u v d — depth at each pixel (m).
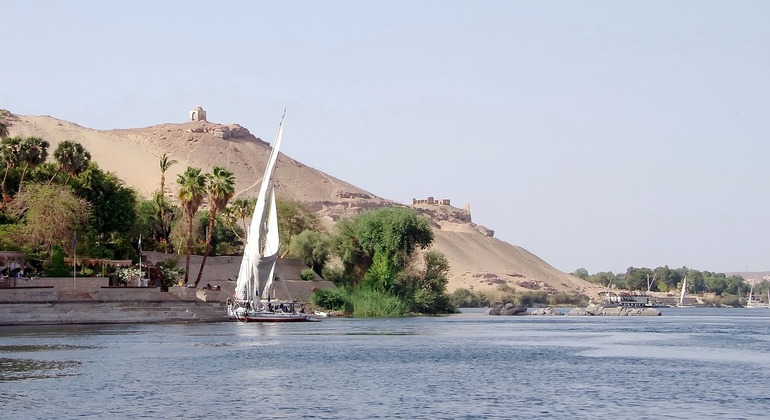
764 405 48.91
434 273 172.88
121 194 137.50
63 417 43.72
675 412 46.53
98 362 65.88
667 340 101.88
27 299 102.94
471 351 81.31
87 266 118.94
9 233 113.88
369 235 163.75
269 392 52.41
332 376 60.22
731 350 85.88
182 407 46.91
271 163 125.69
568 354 79.25
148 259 137.62
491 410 46.78
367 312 155.12
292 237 167.75
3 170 129.38
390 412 45.94
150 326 107.75
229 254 164.75
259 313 125.75
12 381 55.53
